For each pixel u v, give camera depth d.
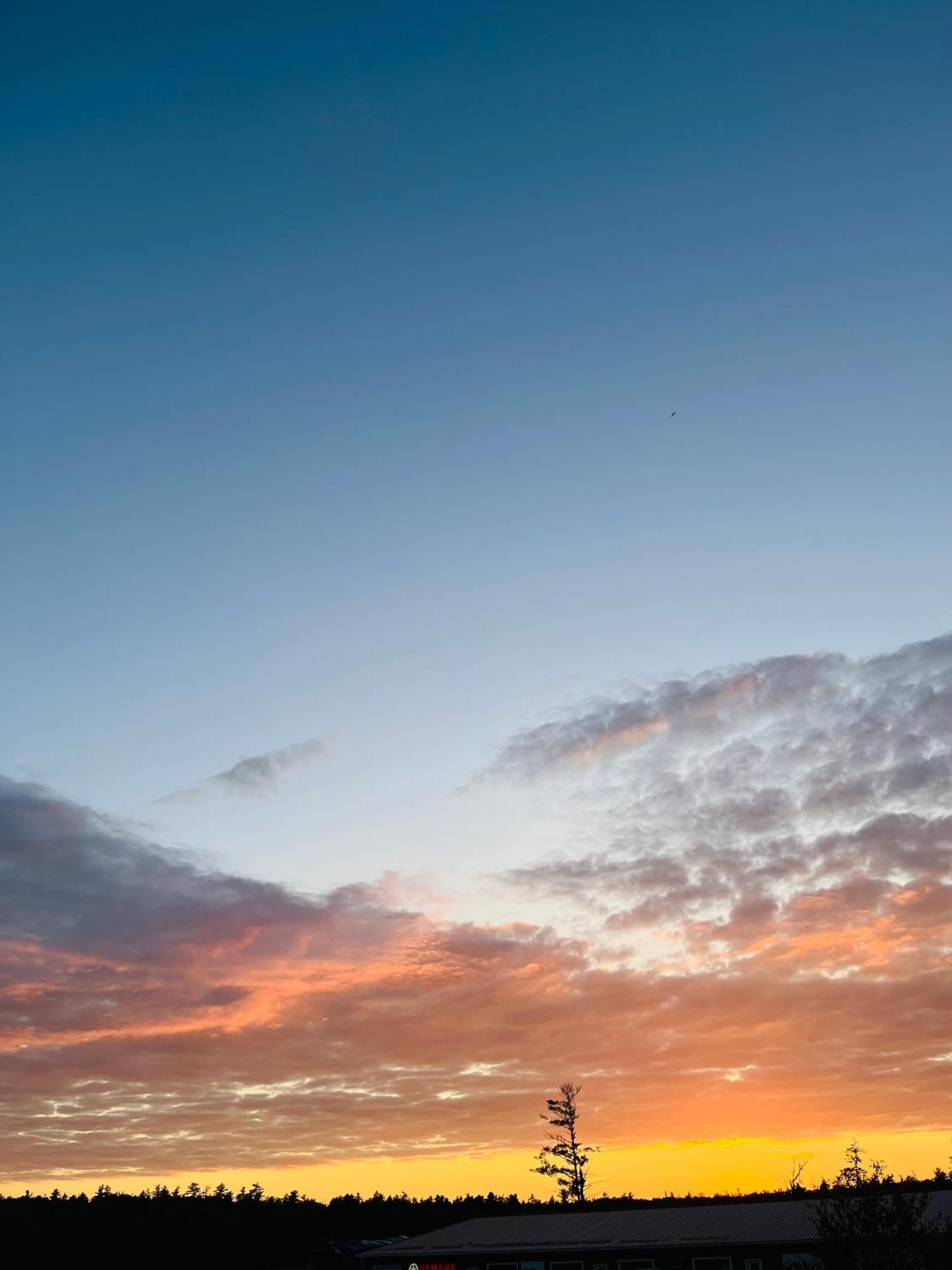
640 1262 48.22
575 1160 102.94
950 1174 54.94
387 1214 115.06
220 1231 106.69
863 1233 35.69
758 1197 64.12
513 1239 54.19
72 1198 118.31
